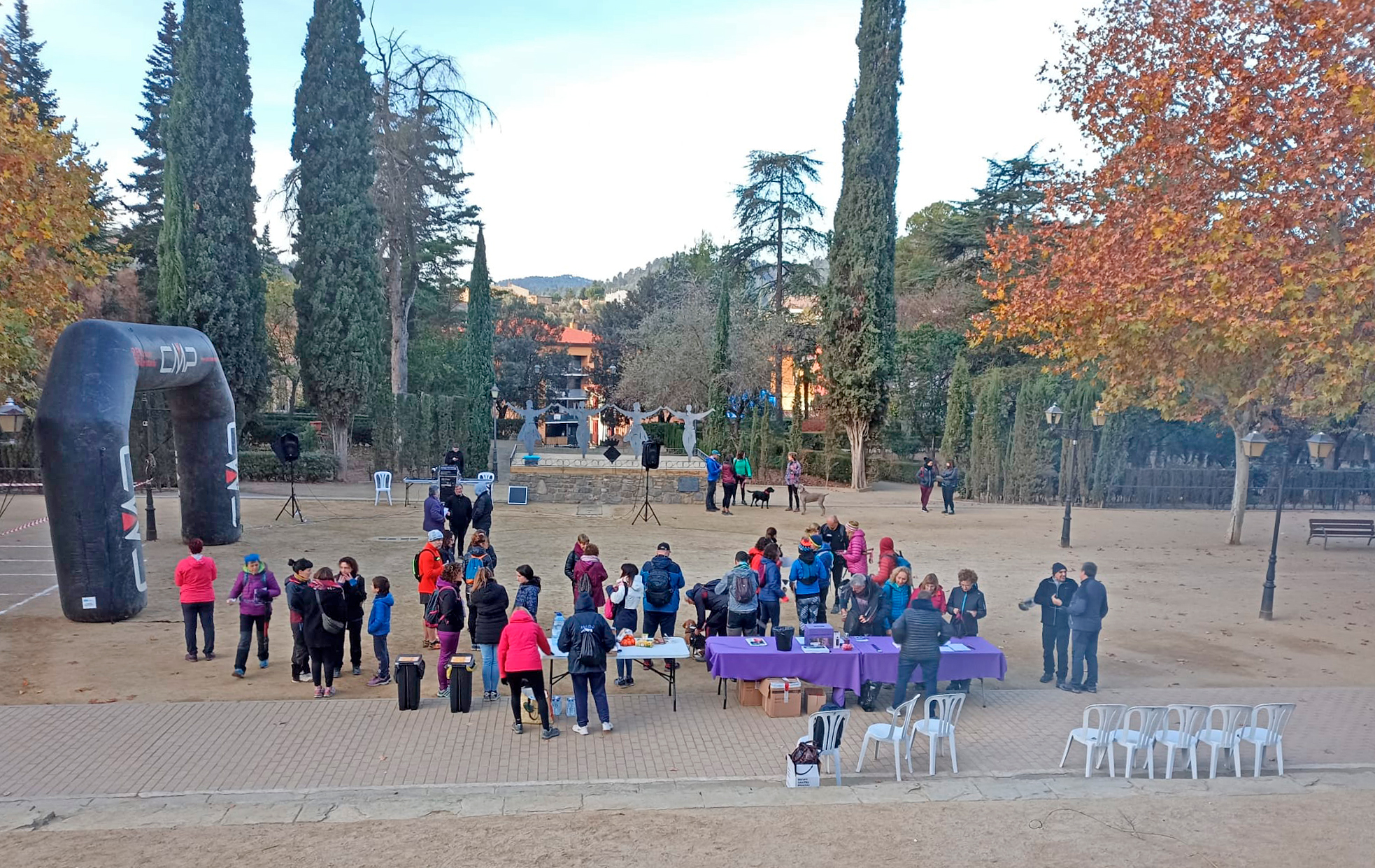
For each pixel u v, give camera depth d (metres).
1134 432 30.77
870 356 33.53
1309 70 14.91
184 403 19.08
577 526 23.64
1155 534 24.17
